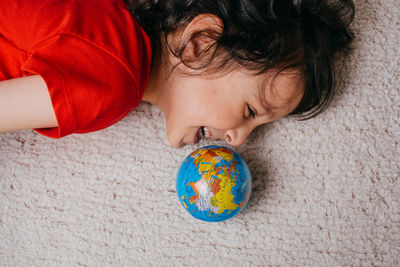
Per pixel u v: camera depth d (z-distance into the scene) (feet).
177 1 2.57
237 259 2.97
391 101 3.13
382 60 3.15
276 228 3.01
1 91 2.34
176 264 2.96
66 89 2.24
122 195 3.02
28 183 3.00
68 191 3.01
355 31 3.14
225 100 2.48
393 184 3.08
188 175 2.56
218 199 2.49
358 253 3.01
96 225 2.98
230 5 2.44
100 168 3.04
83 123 2.38
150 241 2.97
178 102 2.60
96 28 2.37
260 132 3.09
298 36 2.40
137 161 3.05
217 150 2.63
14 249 2.94
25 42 2.39
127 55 2.41
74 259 2.95
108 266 2.94
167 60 2.63
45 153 3.04
